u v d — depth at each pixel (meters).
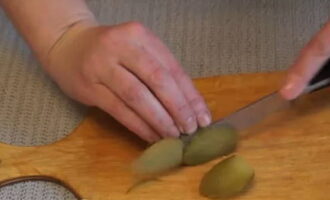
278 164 0.52
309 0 0.68
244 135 0.54
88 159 0.54
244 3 0.68
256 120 0.54
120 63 0.51
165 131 0.51
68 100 0.60
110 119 0.56
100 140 0.55
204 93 0.57
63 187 0.53
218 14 0.67
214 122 0.52
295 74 0.50
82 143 0.55
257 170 0.52
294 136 0.54
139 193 0.52
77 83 0.54
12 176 0.54
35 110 0.60
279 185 0.51
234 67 0.62
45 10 0.58
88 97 0.54
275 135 0.54
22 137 0.58
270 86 0.57
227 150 0.53
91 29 0.55
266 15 0.67
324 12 0.66
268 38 0.64
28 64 0.63
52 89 0.61
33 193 0.53
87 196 0.52
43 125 0.58
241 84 0.58
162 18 0.68
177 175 0.52
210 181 0.50
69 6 0.58
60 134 0.58
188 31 0.66
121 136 0.55
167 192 0.51
